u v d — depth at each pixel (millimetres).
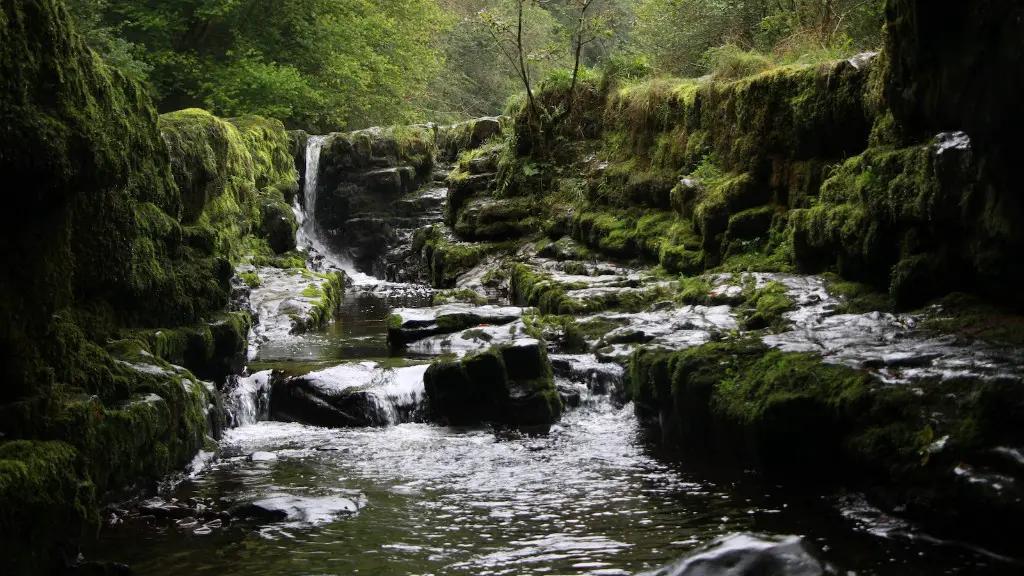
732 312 9711
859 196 9156
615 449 7609
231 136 16094
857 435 5914
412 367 9164
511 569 4926
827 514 5688
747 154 12266
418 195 23984
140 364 6648
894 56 6898
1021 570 4680
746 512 5793
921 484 5293
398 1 30984
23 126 4465
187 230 8469
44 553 4426
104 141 5168
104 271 6668
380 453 7555
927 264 8258
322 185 23953
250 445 7855
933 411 5551
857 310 8805
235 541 5375
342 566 4984
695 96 14203
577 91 18500
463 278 16891
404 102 32750
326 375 8945
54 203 4887
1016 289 7348
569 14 36094
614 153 16641
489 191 19234
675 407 7543
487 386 8539
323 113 27484
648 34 20719
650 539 5359
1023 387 5133
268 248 17484
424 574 4863
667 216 14422
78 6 16547
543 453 7512
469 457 7418
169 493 6344
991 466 4996
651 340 9477
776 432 6398
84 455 5203
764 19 16891
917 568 4758
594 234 15398
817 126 11188
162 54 23766
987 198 7148
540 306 12273
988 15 5148
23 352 4914
